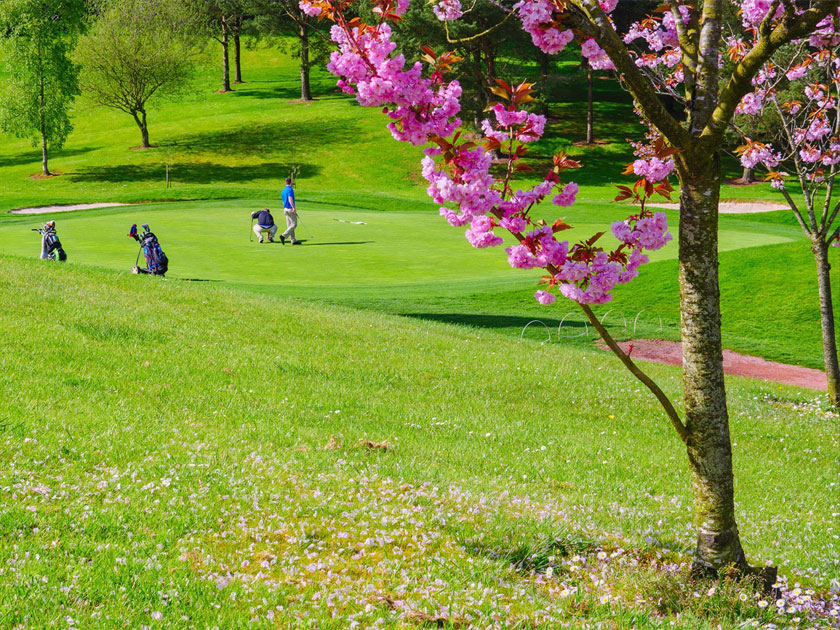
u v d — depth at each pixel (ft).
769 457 40.75
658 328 76.07
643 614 18.10
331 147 237.66
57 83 211.61
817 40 31.30
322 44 277.64
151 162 223.92
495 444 36.42
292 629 15.65
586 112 271.69
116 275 65.77
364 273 88.94
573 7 17.42
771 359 69.56
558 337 70.79
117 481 23.32
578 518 25.75
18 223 116.57
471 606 17.37
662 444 40.06
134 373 39.75
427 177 17.54
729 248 106.01
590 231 120.57
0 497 20.70
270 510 22.52
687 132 19.34
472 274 91.76
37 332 43.96
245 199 159.43
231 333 52.70
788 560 24.35
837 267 87.76
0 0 207.72
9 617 14.69
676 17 20.74
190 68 247.29
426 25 174.50
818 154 49.01
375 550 20.70
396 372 49.03
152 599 16.26
